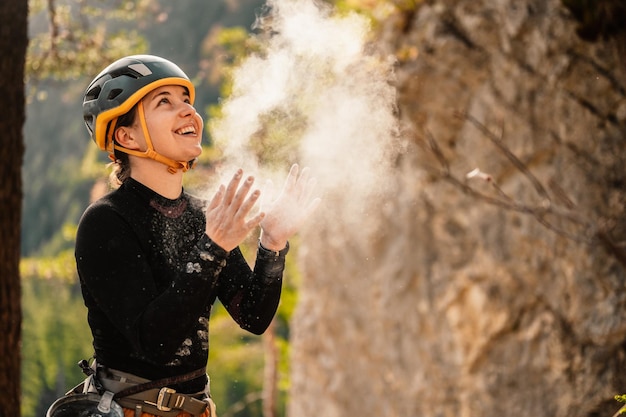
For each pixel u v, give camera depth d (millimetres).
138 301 3092
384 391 15625
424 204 13914
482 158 12656
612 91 11039
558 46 11547
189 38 77562
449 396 13945
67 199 103312
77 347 72750
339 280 16625
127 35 14328
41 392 70250
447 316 13773
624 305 10805
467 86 13016
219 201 3088
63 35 13383
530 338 12227
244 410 46375
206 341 3361
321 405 17500
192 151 3289
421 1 13445
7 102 6344
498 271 12641
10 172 6344
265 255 3410
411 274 14477
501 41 12430
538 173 11773
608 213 10883
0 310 6258
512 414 12617
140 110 3258
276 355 28375
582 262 11148
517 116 12078
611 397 11086
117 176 3369
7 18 6328
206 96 54594
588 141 11211
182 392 3275
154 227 3250
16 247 6379
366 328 16016
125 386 3201
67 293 78062
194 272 3016
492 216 12680
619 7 10805
